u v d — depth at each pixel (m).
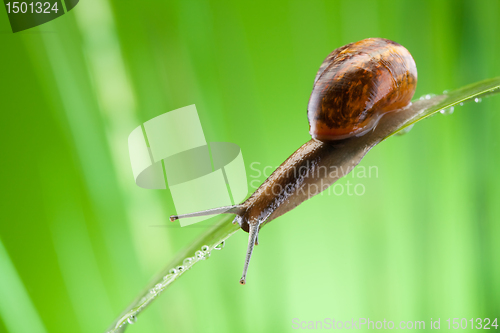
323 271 0.26
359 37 0.26
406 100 0.26
